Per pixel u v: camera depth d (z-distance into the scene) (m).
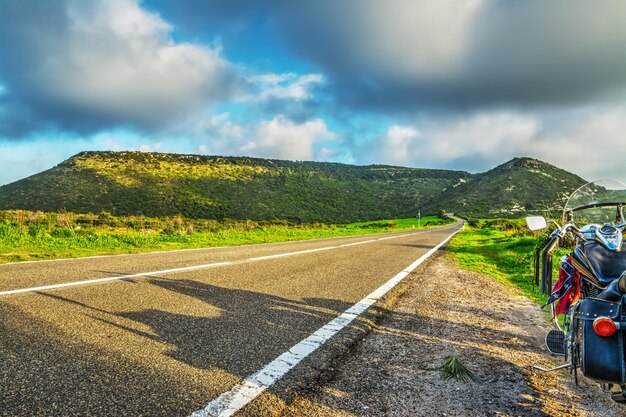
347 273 8.67
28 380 2.72
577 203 3.85
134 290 5.71
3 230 12.37
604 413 2.78
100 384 2.73
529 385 3.20
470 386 3.12
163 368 3.07
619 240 2.96
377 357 3.68
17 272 6.80
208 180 146.38
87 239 13.20
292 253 12.52
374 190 184.38
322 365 3.36
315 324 4.60
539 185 140.00
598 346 2.52
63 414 2.32
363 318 4.96
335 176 194.75
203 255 10.95
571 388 3.18
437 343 4.18
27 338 3.52
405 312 5.47
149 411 2.41
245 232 22.70
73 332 3.76
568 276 3.55
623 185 3.73
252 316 4.75
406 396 2.89
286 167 188.88
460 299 6.57
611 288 2.61
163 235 17.28
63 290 5.44
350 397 2.83
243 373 3.09
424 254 14.32
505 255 14.13
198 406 2.52
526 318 5.51
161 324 4.21
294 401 2.70
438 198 174.62
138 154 164.12
